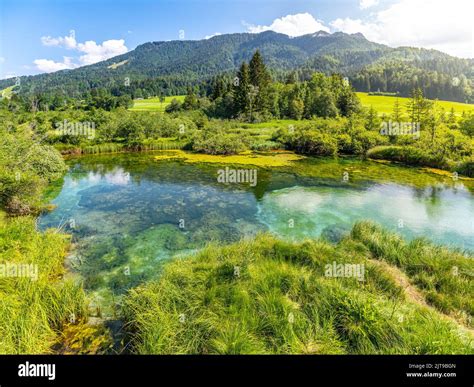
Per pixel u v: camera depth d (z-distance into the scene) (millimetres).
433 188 16922
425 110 33375
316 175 20062
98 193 16656
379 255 8812
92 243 10664
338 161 24609
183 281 6957
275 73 111500
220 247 9195
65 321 6340
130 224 12445
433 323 5695
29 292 6480
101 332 6082
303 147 29047
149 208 14352
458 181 18203
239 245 9188
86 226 12164
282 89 58062
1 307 5852
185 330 5535
